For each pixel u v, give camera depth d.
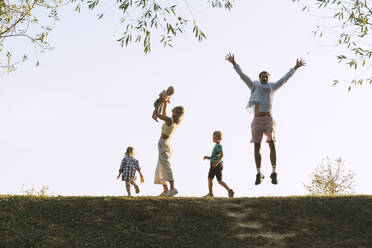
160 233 7.91
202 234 7.85
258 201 9.28
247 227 8.11
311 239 7.66
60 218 8.39
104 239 7.66
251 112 9.01
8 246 7.36
